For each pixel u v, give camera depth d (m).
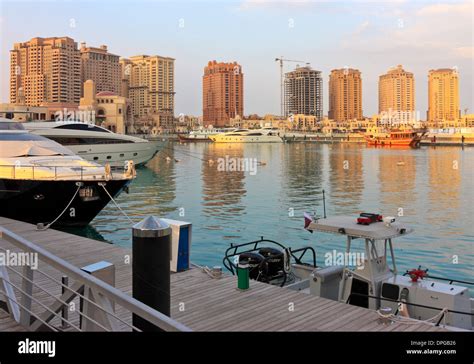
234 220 27.02
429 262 17.78
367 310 8.24
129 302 4.12
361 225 8.80
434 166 70.06
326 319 7.88
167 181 49.97
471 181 49.03
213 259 18.44
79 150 50.62
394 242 21.05
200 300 8.92
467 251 19.45
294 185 46.12
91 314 5.90
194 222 26.39
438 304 8.10
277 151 122.25
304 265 11.76
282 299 8.94
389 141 151.62
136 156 56.12
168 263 6.54
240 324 7.70
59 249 13.25
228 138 178.75
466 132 175.75
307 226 9.38
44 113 98.44
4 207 22.22
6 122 26.38
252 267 11.06
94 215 23.22
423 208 31.78
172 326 3.73
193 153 110.81
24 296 6.45
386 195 38.62
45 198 21.58
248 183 47.88
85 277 4.67
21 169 21.86
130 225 25.42
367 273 8.71
